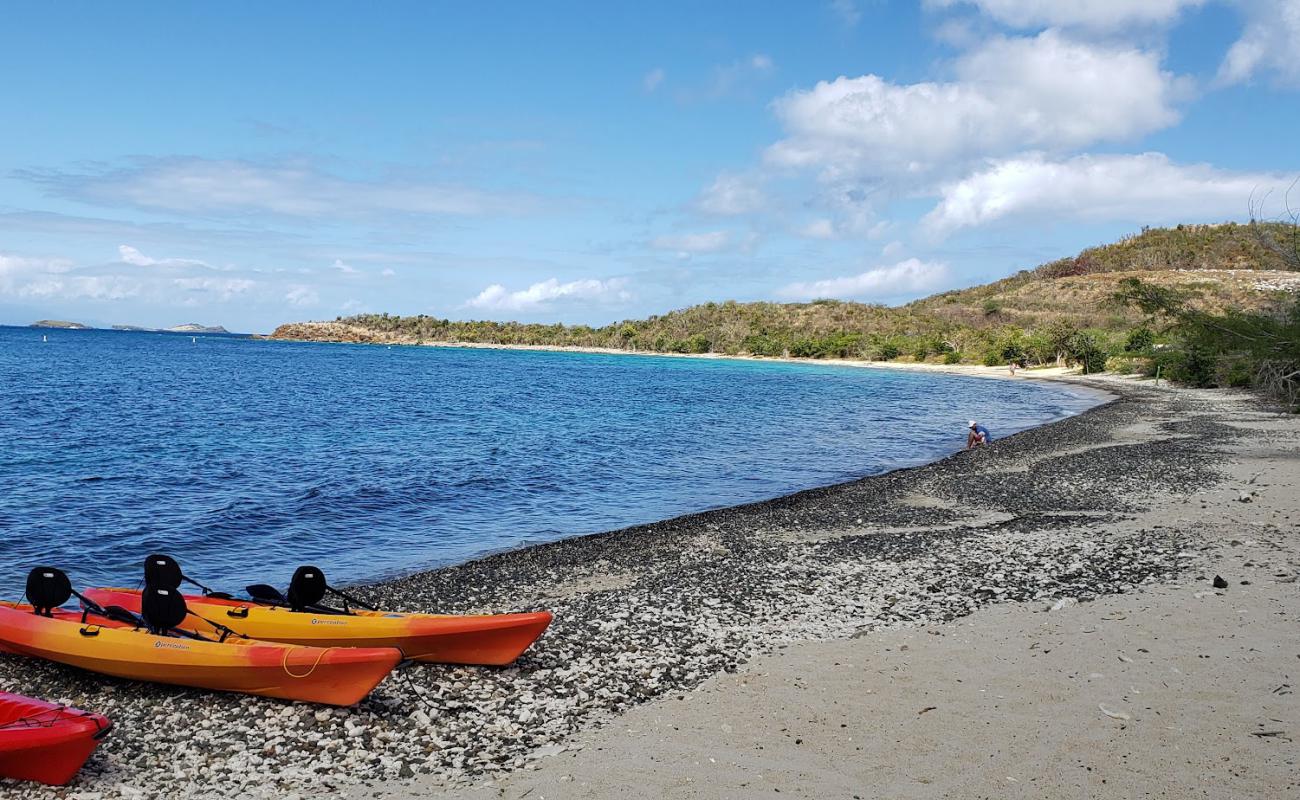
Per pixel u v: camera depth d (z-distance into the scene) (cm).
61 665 846
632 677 802
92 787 600
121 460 2450
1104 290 15400
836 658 838
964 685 750
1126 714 668
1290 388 3519
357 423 3578
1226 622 878
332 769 628
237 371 7912
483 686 790
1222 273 14062
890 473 2200
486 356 15262
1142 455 2306
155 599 812
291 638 877
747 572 1208
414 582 1212
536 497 1980
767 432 3375
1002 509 1672
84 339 17938
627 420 3825
